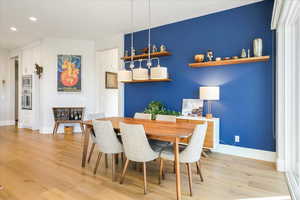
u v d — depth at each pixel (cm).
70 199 215
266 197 219
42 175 278
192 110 409
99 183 254
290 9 232
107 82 637
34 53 619
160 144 288
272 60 329
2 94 708
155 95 470
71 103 582
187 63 421
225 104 377
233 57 349
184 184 252
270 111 333
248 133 354
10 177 270
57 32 510
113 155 267
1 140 480
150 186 247
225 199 215
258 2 341
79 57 584
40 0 334
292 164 283
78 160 342
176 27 435
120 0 335
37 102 609
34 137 514
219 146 382
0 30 492
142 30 491
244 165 315
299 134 249
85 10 375
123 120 333
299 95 251
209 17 392
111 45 552
